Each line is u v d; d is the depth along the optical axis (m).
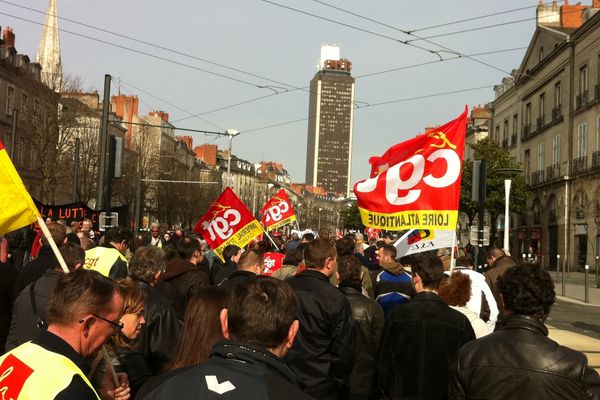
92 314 2.61
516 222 52.44
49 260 6.12
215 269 10.83
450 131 6.58
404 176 6.70
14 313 4.59
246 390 2.14
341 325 4.70
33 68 47.56
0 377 2.39
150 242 18.25
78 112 39.59
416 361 4.62
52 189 36.41
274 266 10.15
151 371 4.34
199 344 3.48
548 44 45.97
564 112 41.94
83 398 2.35
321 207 167.62
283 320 2.45
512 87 53.81
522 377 3.09
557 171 42.78
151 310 4.39
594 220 34.41
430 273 4.79
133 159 48.59
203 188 61.12
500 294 3.39
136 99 78.31
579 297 23.59
